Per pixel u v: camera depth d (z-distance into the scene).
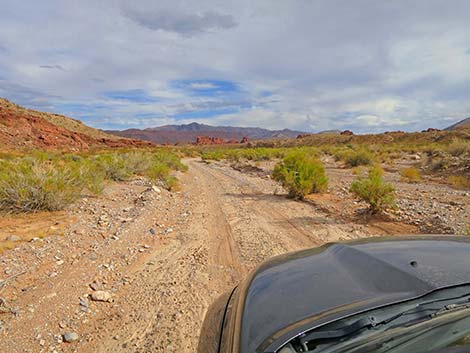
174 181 16.34
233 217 9.97
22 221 8.46
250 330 1.82
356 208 10.29
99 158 21.28
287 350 1.56
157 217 9.84
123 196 12.69
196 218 9.91
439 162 20.52
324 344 1.57
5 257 6.08
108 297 4.94
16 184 9.35
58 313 4.52
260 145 146.00
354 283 2.04
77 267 6.00
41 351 3.78
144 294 5.11
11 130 84.69
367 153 26.62
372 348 1.51
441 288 1.83
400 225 8.19
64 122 131.00
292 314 1.83
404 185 15.38
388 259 2.25
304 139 134.12
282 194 13.93
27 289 5.07
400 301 1.75
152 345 3.85
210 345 2.17
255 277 2.49
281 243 7.29
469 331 1.52
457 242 2.65
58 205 9.62
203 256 6.70
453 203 10.40
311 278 2.21
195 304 4.76
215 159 46.88
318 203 11.54
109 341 3.96
